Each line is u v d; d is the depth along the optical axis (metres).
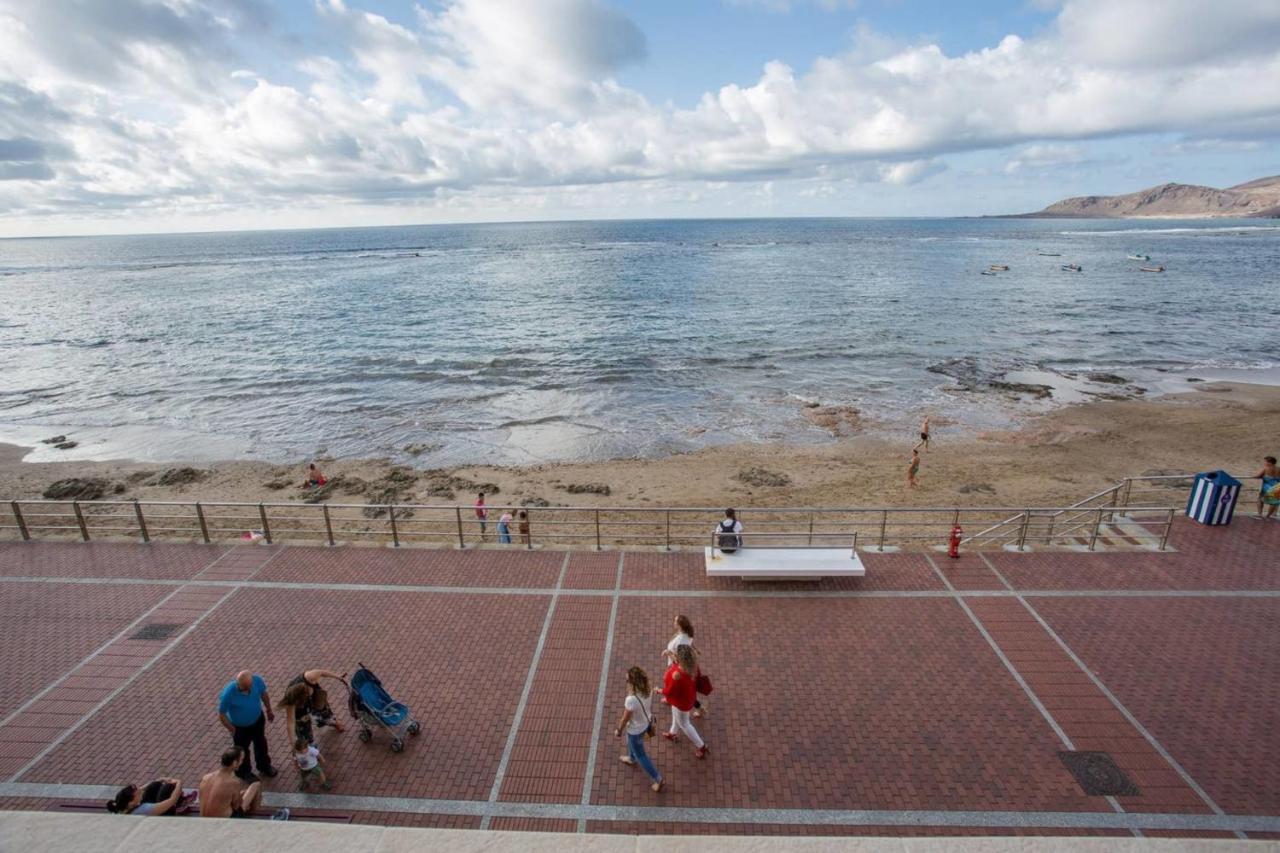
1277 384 33.47
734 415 29.88
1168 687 8.91
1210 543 12.60
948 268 98.56
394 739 8.02
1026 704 8.66
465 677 9.34
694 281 83.75
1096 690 8.88
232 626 10.56
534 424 29.28
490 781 7.62
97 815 3.63
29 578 11.95
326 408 32.19
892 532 17.66
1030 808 7.17
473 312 60.62
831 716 8.52
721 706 8.72
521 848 3.45
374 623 10.59
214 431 29.27
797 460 24.42
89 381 37.84
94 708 8.83
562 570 12.07
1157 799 7.25
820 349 42.59
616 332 49.59
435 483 22.72
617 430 28.27
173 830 3.54
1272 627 10.11
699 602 11.02
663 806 7.27
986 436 26.69
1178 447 25.02
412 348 45.22
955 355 40.72
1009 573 11.71
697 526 18.75
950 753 7.91
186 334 51.94
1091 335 46.62
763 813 7.16
